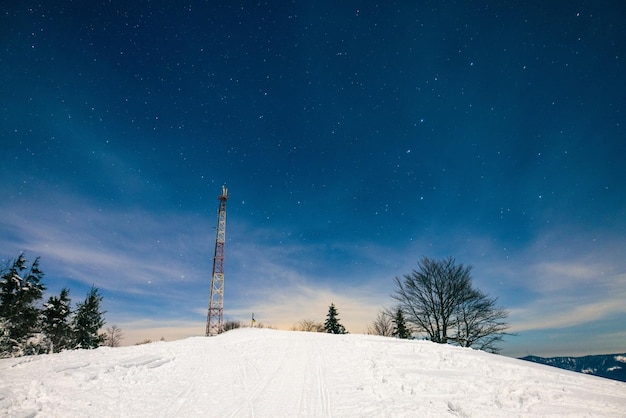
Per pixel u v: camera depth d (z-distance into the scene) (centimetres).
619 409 824
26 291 3262
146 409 842
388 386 1025
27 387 905
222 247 4034
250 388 1031
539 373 1130
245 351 1588
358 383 1066
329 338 1947
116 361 1249
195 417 803
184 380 1107
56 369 1115
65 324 3750
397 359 1320
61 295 3819
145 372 1154
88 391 928
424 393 959
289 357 1445
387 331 4284
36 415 762
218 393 982
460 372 1145
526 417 793
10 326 2953
